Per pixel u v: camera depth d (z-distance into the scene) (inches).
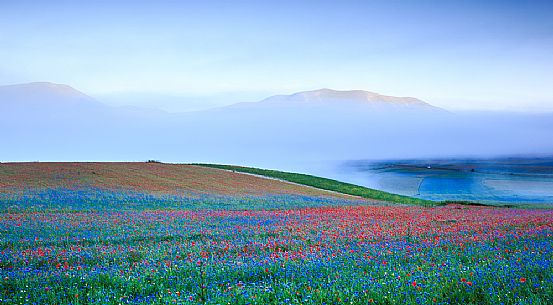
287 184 2933.1
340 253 738.2
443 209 1734.7
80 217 1312.7
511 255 663.1
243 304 460.4
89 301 492.1
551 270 526.3
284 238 942.4
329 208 1728.6
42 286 557.9
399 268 584.7
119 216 1352.1
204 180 2753.4
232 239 954.7
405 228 1079.6
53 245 898.1
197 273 615.5
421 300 440.1
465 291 473.4
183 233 1032.8
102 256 761.6
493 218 1312.7
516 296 441.7
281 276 584.4
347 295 469.7
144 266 660.1
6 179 2247.8
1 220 1214.9
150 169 3043.8
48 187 2081.7
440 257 673.0
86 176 2508.6
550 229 1002.7
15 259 733.3
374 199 2610.7
